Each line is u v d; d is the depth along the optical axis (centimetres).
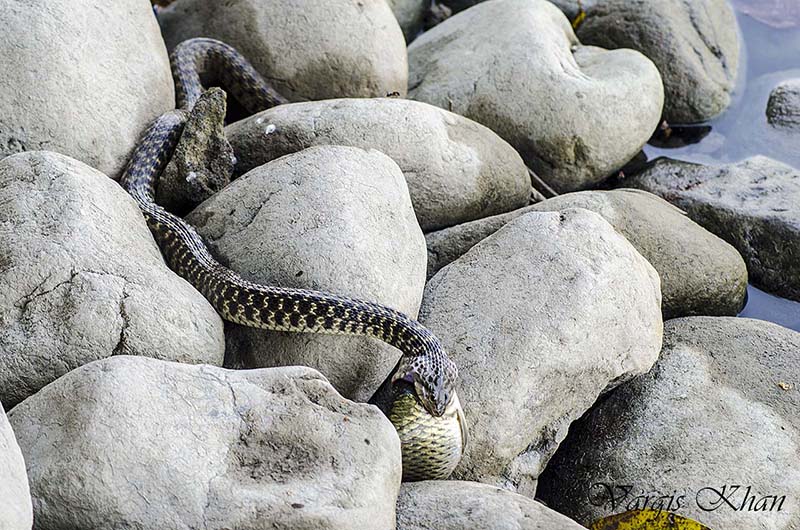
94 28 961
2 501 555
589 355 855
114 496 620
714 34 1409
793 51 1455
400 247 869
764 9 1522
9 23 914
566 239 916
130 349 741
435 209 1033
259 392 688
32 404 668
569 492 848
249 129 1020
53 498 623
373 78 1173
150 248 834
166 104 1032
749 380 902
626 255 925
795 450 834
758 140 1320
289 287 822
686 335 962
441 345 810
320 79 1164
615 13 1402
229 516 618
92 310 739
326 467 657
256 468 650
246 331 831
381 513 647
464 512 700
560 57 1211
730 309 1056
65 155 880
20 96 901
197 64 1139
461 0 1509
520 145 1187
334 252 827
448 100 1205
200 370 692
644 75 1215
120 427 639
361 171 887
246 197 888
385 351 833
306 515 620
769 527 777
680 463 826
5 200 790
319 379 712
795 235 1105
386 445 680
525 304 868
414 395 774
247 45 1163
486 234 1014
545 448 850
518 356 836
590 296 870
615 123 1177
